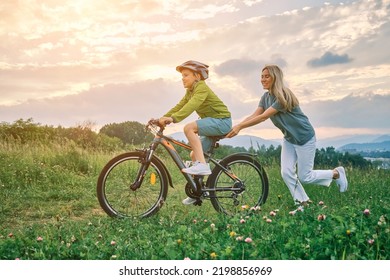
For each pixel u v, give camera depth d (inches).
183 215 300.2
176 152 304.5
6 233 268.1
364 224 197.5
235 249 184.2
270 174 409.7
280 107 294.7
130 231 250.8
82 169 567.5
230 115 304.0
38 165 526.6
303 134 299.6
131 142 834.8
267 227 216.5
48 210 355.6
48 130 797.2
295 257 176.6
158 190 310.0
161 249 199.3
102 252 205.9
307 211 238.4
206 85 299.4
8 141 697.0
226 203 317.7
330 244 184.2
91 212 356.8
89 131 823.1
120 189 305.1
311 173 306.5
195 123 295.3
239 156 315.0
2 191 417.7
